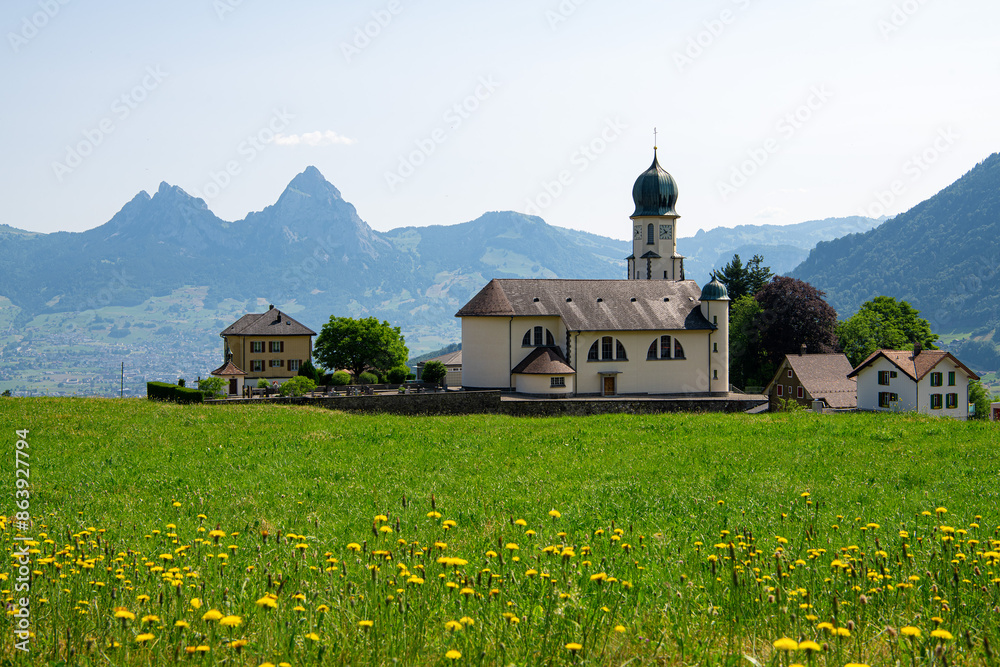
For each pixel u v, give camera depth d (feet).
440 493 66.69
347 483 72.23
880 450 94.53
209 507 58.59
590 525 51.08
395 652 25.55
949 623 27.76
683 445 101.35
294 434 112.06
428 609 29.27
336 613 28.86
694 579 34.76
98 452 92.22
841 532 46.42
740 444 101.86
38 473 76.54
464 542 44.52
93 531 42.93
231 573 34.60
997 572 33.24
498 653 25.31
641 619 29.30
